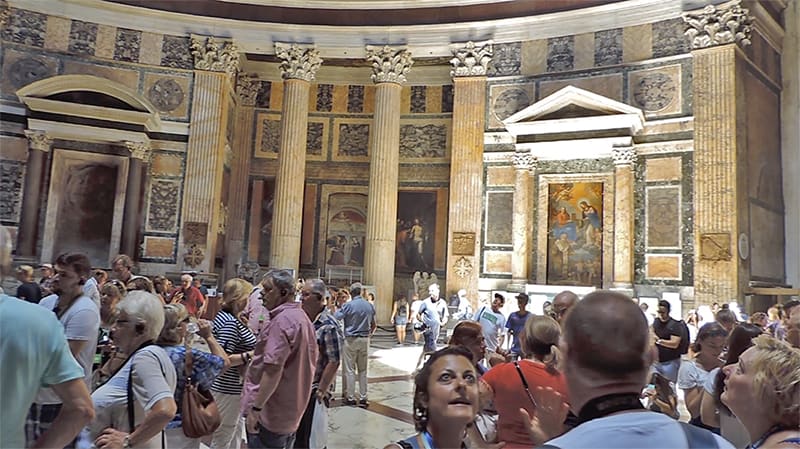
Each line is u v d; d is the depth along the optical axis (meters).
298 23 19.53
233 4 19.45
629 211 15.64
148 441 2.71
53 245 16.95
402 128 21.89
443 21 18.94
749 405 2.40
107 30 18.55
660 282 15.41
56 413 3.28
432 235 21.20
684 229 15.22
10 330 2.10
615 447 1.44
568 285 16.34
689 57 15.56
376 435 6.39
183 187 18.66
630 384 1.59
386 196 18.70
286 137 19.14
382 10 19.36
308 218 22.16
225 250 21.22
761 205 15.70
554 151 16.66
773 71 17.02
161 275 18.14
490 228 17.81
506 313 16.30
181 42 19.14
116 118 17.55
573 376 1.65
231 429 4.74
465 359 2.27
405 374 10.52
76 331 3.74
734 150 14.43
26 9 17.75
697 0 15.46
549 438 2.72
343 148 22.27
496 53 18.36
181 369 3.24
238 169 21.94
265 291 4.23
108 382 2.91
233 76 20.95
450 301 17.61
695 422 3.96
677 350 6.51
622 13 16.62
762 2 16.11
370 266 18.47
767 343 2.48
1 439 2.05
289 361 3.92
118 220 17.53
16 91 17.27
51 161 17.11
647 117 16.02
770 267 15.95
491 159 18.05
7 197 16.98
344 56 19.53
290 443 4.09
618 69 16.58
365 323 8.02
